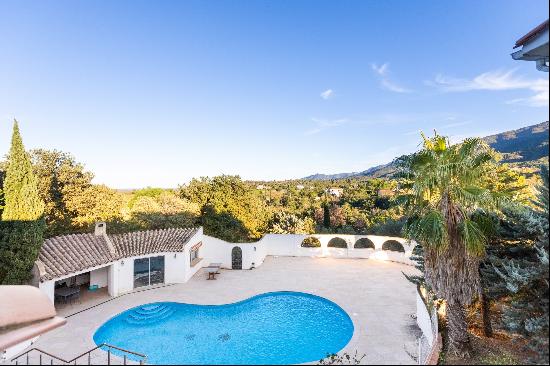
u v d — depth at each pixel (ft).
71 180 133.80
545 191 38.68
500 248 48.16
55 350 48.67
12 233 60.64
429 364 39.06
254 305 70.38
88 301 69.31
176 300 70.54
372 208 207.62
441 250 40.42
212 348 52.03
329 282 82.69
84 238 77.15
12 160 63.41
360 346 49.01
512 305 41.63
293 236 114.42
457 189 40.75
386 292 74.49
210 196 181.88
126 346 52.54
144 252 78.89
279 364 45.98
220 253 98.32
